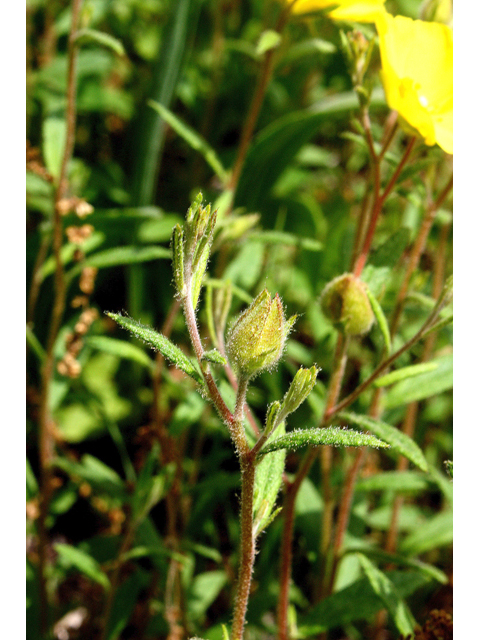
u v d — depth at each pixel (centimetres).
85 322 19
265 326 10
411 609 21
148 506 17
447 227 20
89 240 22
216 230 18
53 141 19
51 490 19
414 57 15
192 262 11
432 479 18
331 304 14
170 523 19
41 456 19
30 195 23
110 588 17
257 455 11
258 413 23
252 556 11
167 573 19
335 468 22
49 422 20
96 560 20
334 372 14
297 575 21
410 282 17
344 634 21
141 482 17
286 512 14
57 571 20
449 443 24
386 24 13
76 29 17
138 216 23
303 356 23
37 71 25
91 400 22
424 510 22
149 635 19
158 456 19
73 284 25
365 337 23
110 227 25
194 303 11
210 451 25
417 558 22
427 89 15
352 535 19
